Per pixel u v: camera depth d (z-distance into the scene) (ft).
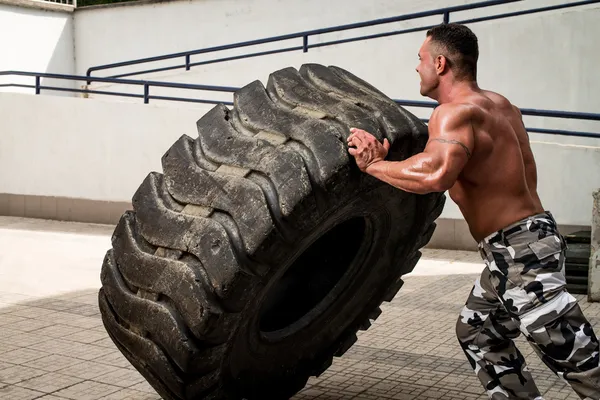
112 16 50.44
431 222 13.15
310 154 10.17
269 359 12.53
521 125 10.90
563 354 10.03
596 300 22.35
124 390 14.28
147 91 38.55
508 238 10.17
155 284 10.53
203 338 10.24
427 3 39.65
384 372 15.46
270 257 10.07
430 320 19.90
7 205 40.98
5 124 40.63
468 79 10.43
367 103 10.95
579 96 31.01
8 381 14.74
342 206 10.57
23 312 20.53
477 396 13.97
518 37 31.71
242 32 45.98
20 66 49.88
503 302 10.36
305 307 13.04
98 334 18.31
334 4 42.60
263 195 9.99
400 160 10.88
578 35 30.78
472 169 10.09
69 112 38.99
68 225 38.11
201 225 10.28
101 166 38.50
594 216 22.22
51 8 50.78
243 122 11.05
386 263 13.19
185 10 47.73
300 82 11.42
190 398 11.10
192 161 10.95
